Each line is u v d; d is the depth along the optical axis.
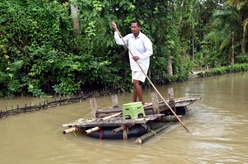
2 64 9.43
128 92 10.40
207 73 15.73
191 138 4.88
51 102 7.93
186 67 14.08
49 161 4.11
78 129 5.62
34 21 9.79
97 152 4.39
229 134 5.03
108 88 10.24
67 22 10.34
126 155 4.22
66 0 12.16
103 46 10.63
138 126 5.13
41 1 9.95
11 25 9.56
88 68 9.45
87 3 9.38
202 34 29.61
